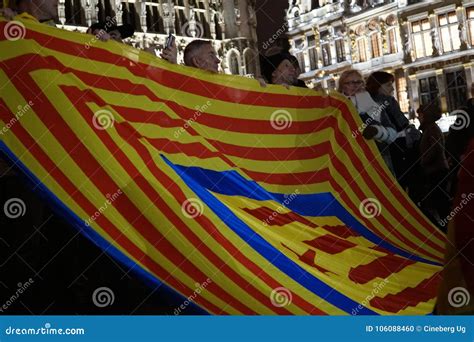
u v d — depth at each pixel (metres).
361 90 9.65
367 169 9.02
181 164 7.05
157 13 39.25
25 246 7.06
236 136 8.09
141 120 7.01
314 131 8.70
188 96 7.73
